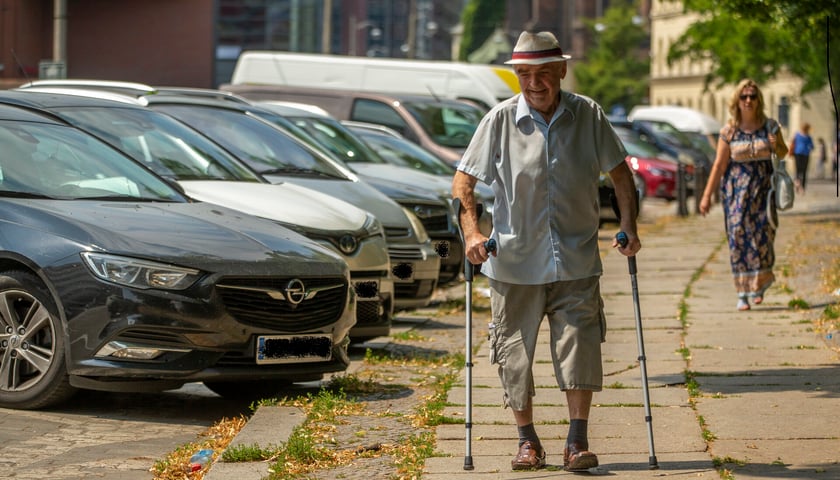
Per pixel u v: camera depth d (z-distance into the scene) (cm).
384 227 2219
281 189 1955
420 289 2266
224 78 12812
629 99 18375
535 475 1155
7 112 1698
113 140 1867
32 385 1486
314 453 1236
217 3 9944
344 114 3934
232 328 1473
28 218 1504
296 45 13538
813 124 13712
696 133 8206
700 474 1148
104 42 9644
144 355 1443
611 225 4688
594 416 1417
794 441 1279
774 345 1923
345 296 1591
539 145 1174
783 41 6088
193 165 1917
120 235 1479
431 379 1709
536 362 1808
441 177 2923
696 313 2333
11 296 1497
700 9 6319
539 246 1177
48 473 1220
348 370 1783
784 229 4394
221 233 1544
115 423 1453
